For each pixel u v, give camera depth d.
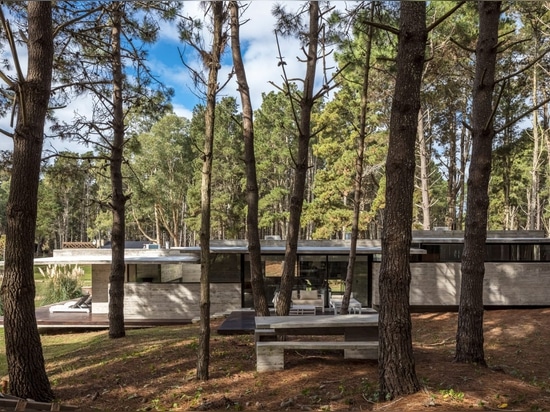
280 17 9.27
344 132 29.64
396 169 5.35
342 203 30.67
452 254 16.55
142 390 6.26
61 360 9.07
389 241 5.36
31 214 6.22
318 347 6.70
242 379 6.37
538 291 15.90
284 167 37.91
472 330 7.01
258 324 7.14
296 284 15.89
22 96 6.00
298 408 5.21
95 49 12.25
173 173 39.66
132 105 12.89
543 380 6.91
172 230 48.19
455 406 4.81
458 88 24.02
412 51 5.32
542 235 16.78
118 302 11.73
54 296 20.52
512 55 21.72
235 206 35.25
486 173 7.34
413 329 12.62
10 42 5.60
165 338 10.49
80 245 40.34
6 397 4.42
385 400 5.22
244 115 8.78
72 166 12.73
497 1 7.45
